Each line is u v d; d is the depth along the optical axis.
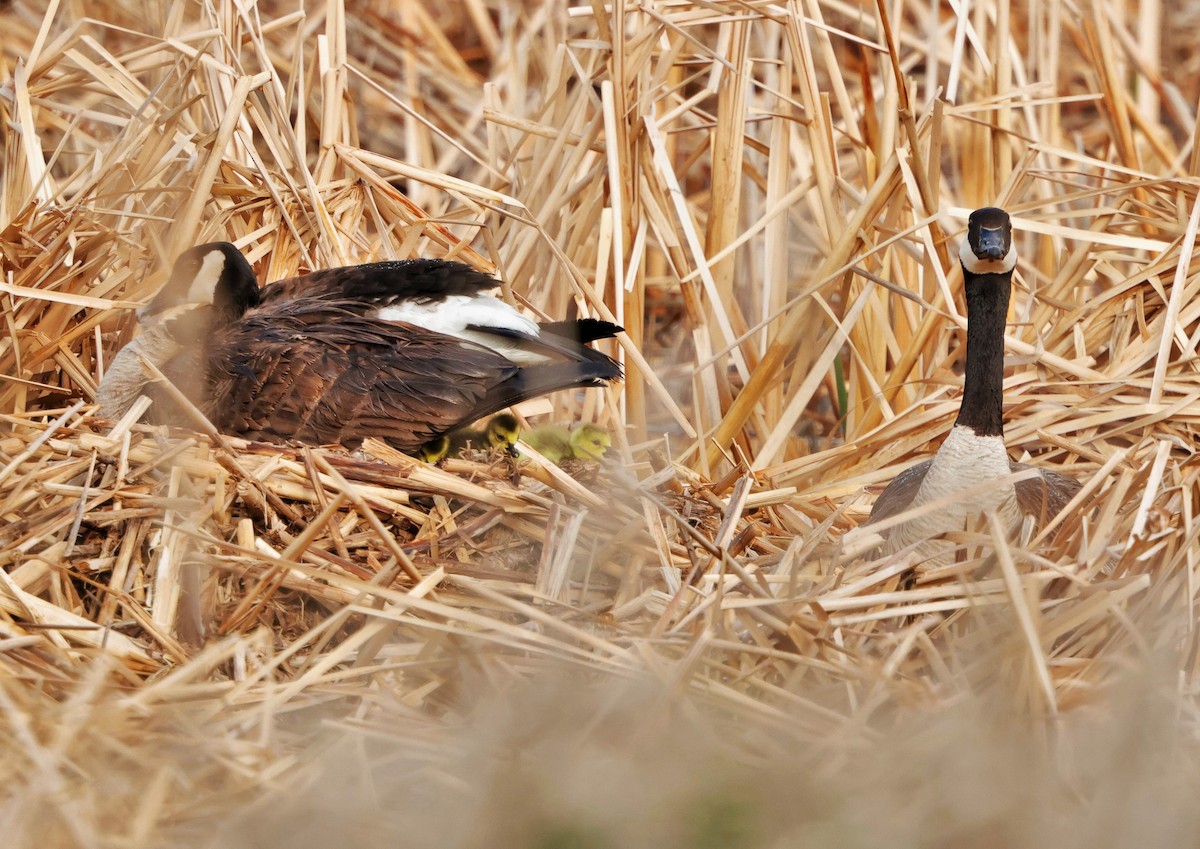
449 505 11.61
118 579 9.95
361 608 9.17
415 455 12.44
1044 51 18.12
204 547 10.02
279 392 12.11
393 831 7.26
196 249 13.08
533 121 16.92
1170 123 20.41
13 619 9.36
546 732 8.05
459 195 15.22
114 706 8.17
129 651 9.18
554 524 10.72
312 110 17.69
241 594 10.02
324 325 12.68
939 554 10.17
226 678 9.28
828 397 16.81
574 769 7.45
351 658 9.38
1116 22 18.28
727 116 15.09
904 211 15.53
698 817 6.96
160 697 8.47
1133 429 13.12
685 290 14.71
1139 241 14.05
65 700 8.66
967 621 9.84
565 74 15.82
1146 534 10.45
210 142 14.25
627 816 6.92
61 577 9.85
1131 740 7.88
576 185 15.06
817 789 7.35
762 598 9.67
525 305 14.66
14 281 12.95
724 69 15.69
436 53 21.92
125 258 13.98
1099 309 14.37
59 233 13.35
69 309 13.23
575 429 13.14
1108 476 11.82
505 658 9.27
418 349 12.45
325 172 15.43
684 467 13.63
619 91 14.62
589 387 13.27
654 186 15.44
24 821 7.25
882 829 6.98
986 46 18.98
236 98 14.03
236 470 10.79
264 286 13.97
